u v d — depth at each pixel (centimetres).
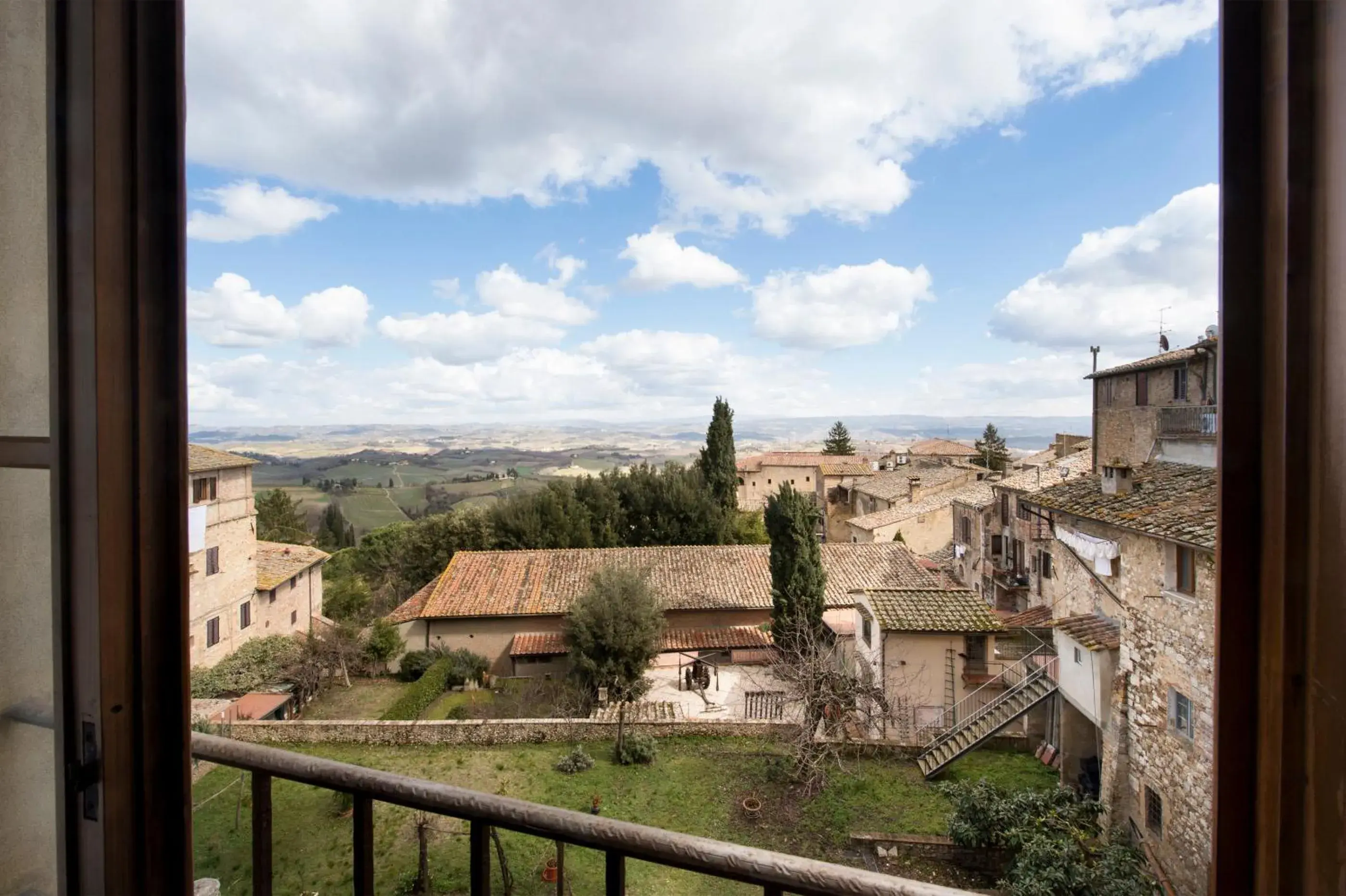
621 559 2089
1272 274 83
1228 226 86
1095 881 768
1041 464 2309
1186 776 815
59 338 102
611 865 132
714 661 1759
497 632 1856
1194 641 812
